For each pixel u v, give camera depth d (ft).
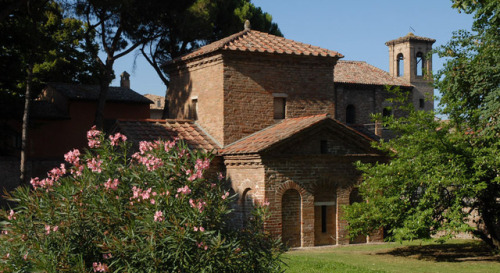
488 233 71.46
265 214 34.32
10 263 27.84
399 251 68.18
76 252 28.89
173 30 119.75
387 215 63.00
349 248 71.41
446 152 59.36
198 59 83.20
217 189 31.86
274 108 82.02
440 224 60.34
